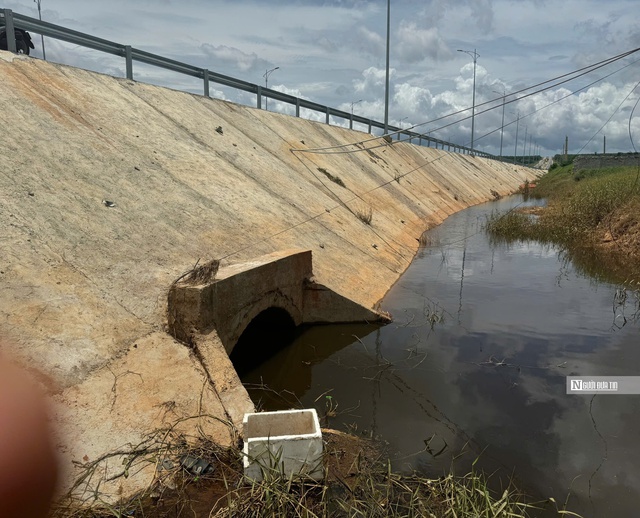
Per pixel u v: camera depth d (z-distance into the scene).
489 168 60.62
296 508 3.89
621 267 14.62
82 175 7.72
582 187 25.64
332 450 5.23
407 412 6.39
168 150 10.74
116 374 5.11
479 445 5.60
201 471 4.50
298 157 17.56
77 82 10.57
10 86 8.58
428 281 13.41
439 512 4.25
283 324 9.59
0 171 6.50
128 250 6.89
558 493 4.79
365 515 4.09
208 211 9.42
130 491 4.16
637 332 9.24
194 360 5.81
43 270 5.61
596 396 6.78
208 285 6.27
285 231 10.97
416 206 25.09
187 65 14.81
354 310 9.73
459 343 8.82
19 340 4.71
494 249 18.25
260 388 7.10
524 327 9.60
